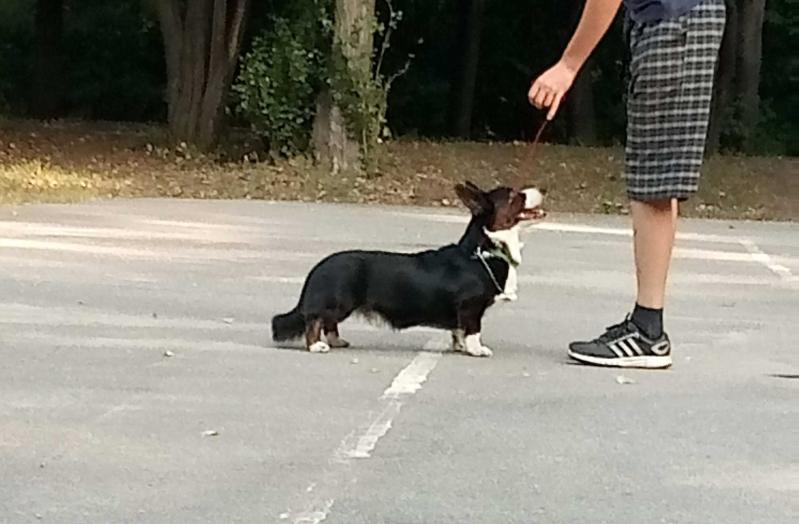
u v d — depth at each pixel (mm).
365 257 10070
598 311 12227
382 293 10000
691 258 16891
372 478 6824
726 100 36656
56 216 19438
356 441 7508
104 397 8453
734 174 29453
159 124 40688
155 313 11578
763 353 10414
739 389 9023
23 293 12430
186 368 9359
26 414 8008
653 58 9250
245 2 31156
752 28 36875
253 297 12531
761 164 32125
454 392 8758
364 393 8688
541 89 9422
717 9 9258
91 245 16172
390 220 20859
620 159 31844
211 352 9953
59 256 15070
